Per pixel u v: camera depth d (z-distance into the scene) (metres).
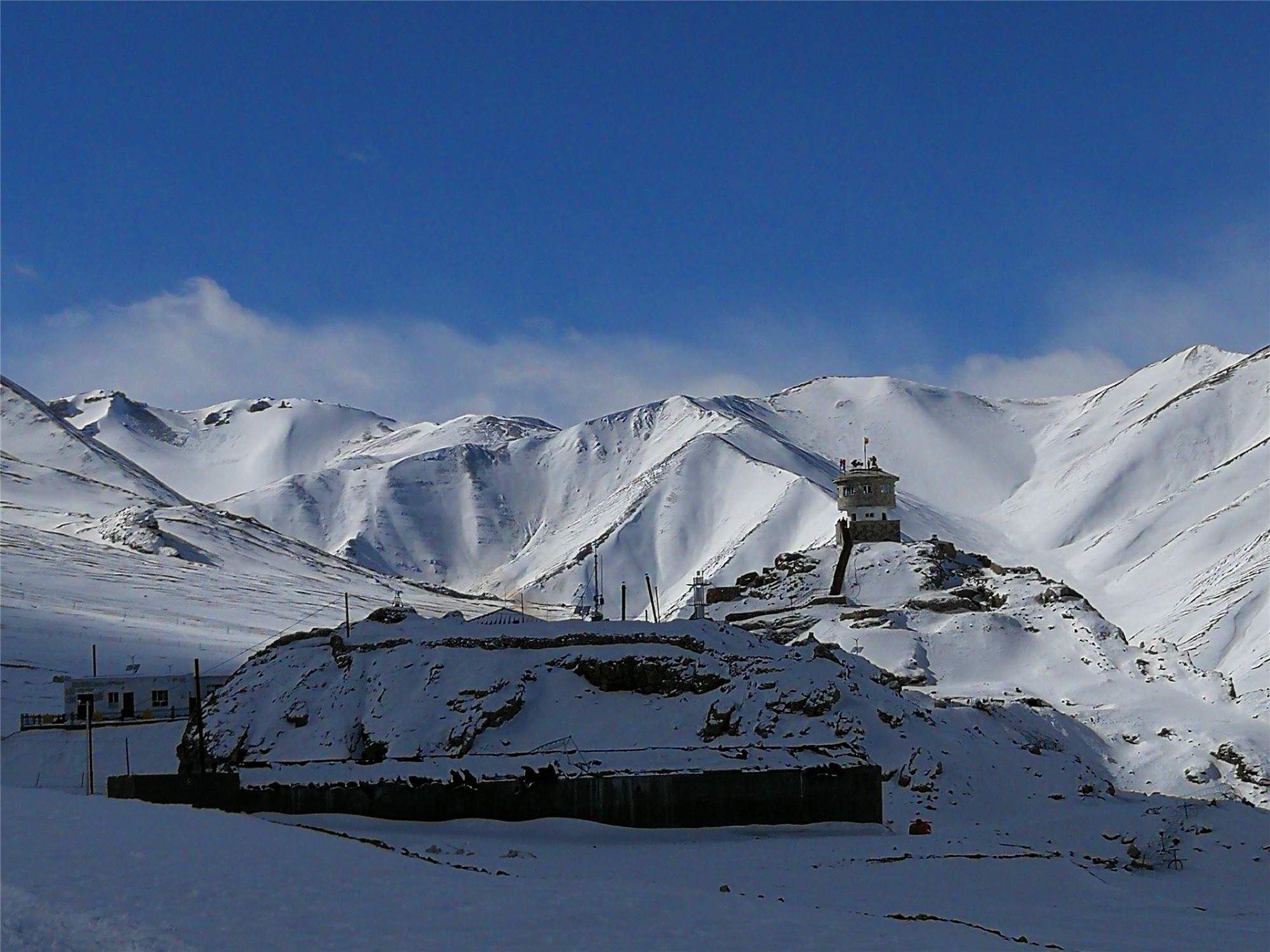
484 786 65.50
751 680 75.06
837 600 135.75
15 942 29.88
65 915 32.22
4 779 90.50
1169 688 110.88
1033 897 51.25
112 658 156.38
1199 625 185.00
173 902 33.72
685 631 82.06
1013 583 138.38
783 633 125.44
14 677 137.12
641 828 64.38
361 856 41.78
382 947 29.72
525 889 37.19
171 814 50.50
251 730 77.62
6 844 41.56
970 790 78.50
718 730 71.38
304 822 64.88
